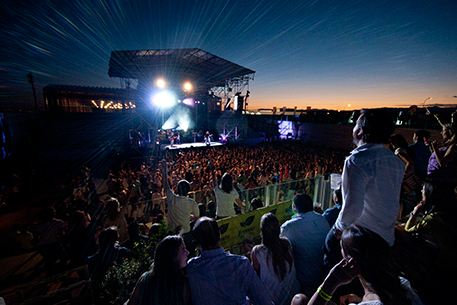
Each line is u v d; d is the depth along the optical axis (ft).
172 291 4.91
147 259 7.65
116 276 7.31
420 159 11.26
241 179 28.84
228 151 65.16
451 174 8.18
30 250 17.85
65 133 78.54
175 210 10.43
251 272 5.31
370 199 4.93
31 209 33.55
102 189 43.88
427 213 8.26
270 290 6.66
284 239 6.91
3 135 65.87
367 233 3.94
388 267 3.69
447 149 8.68
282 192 16.80
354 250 3.90
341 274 3.78
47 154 70.69
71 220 15.55
